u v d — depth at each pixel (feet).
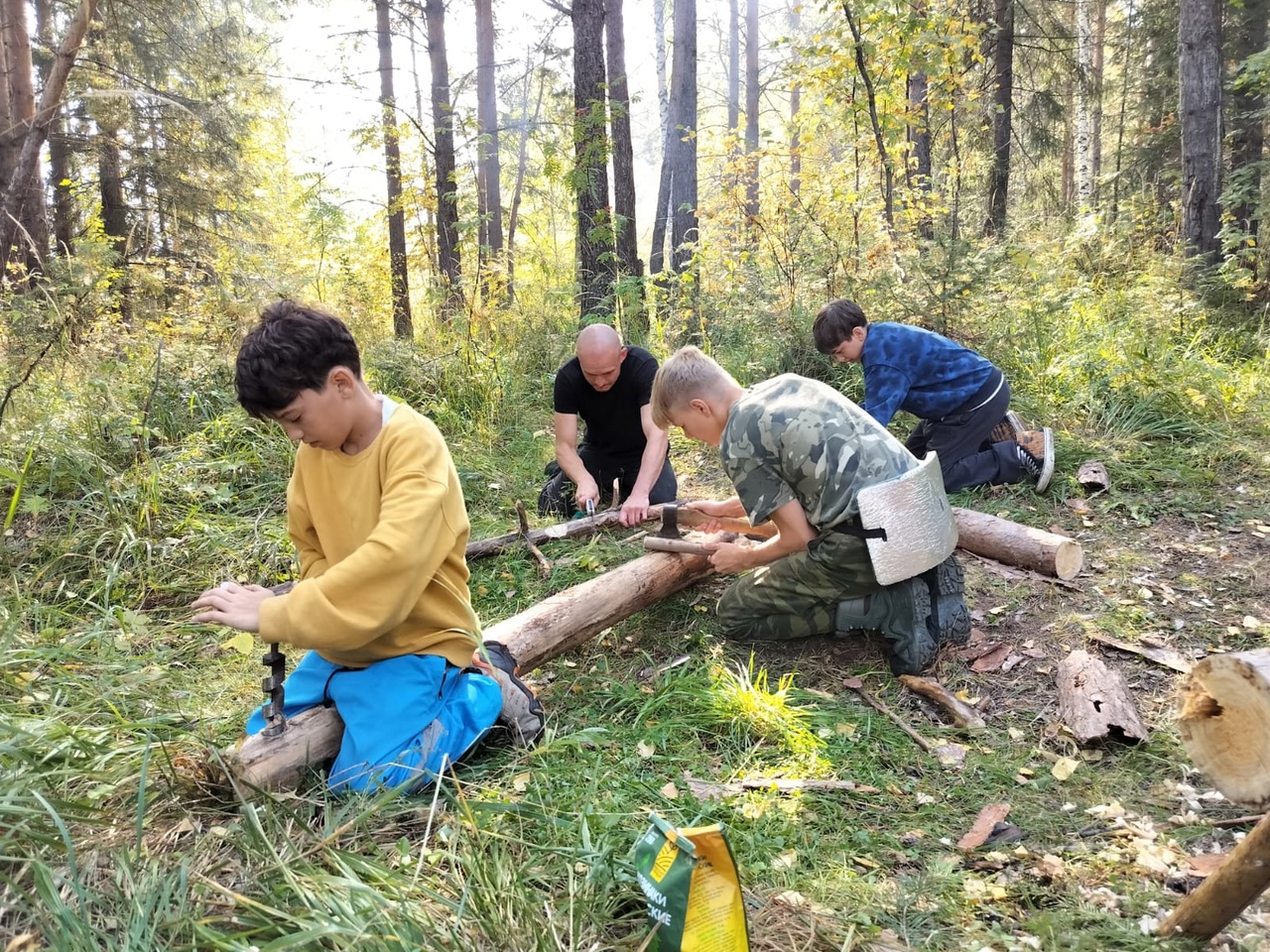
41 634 9.32
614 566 12.20
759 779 7.85
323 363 6.16
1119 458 15.15
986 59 36.81
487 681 7.68
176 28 39.96
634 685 9.51
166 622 10.83
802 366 20.47
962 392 14.17
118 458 14.03
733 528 11.56
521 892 5.66
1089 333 19.39
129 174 40.83
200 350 18.49
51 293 19.29
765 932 5.85
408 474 6.64
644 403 13.94
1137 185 42.65
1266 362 19.89
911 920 6.17
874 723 8.97
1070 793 7.81
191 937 5.06
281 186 51.39
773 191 24.43
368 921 5.14
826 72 25.72
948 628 9.91
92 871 5.56
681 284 23.93
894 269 21.34
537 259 31.04
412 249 35.12
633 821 7.02
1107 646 10.20
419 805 6.77
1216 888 5.37
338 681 7.25
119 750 6.59
